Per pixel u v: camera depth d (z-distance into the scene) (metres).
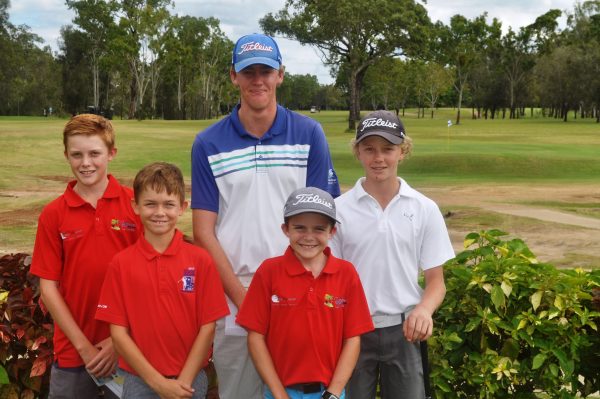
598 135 45.22
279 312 2.93
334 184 3.52
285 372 2.93
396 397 3.19
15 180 19.94
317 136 3.38
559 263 9.41
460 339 3.19
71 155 3.02
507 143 35.31
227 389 3.40
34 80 91.62
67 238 3.02
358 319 2.96
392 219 3.21
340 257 3.27
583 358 3.37
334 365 2.94
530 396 3.26
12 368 3.25
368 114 3.29
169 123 59.72
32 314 3.22
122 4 82.62
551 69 83.00
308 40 55.16
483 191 17.78
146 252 2.89
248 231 3.33
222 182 3.33
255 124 3.32
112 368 2.97
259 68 3.24
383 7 51.34
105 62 81.56
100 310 2.85
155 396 2.86
